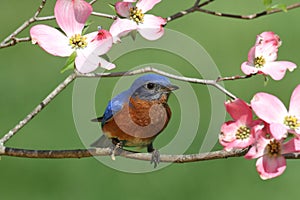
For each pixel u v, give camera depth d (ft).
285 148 19.71
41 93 51.75
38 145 47.67
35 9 60.29
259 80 52.37
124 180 45.96
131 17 21.70
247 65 21.04
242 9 62.54
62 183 46.16
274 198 45.42
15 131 22.75
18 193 45.85
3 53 55.57
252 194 45.57
